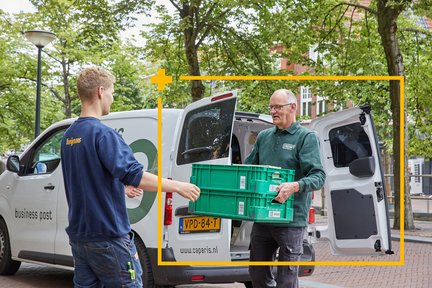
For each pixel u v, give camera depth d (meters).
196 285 8.95
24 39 26.27
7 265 9.33
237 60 21.22
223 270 6.66
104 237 3.64
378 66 20.12
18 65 26.59
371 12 18.03
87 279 3.77
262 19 19.98
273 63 21.83
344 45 20.06
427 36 19.36
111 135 3.67
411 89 20.09
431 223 19.66
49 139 8.84
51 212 8.31
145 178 3.60
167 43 21.67
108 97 3.85
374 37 20.27
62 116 31.38
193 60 20.02
